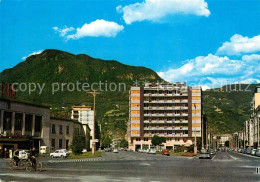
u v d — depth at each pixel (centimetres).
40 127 8275
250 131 17138
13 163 3128
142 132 15338
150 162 4738
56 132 9231
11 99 7294
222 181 2145
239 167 3719
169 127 15312
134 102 15525
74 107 18625
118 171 2906
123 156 7338
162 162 4769
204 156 6600
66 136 9700
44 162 4503
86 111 18338
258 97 16200
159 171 2945
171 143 15288
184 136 15150
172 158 6625
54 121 9175
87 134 13200
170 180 2153
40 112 8225
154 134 15350
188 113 15212
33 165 2877
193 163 4578
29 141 7544
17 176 2352
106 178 2248
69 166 3588
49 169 3089
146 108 15450
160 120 15400
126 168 3328
